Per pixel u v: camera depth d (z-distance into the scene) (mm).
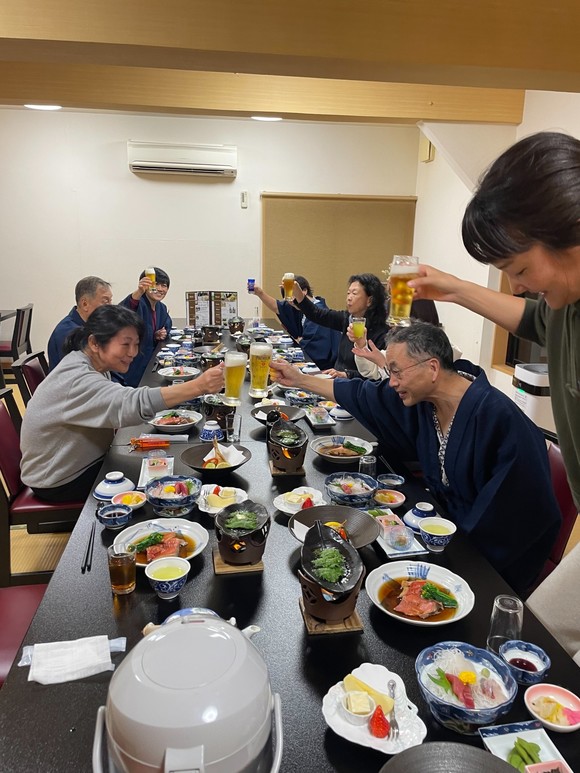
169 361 3613
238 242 6566
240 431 2303
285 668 1017
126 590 1211
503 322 1550
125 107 3617
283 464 1833
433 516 1559
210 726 627
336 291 6770
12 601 1586
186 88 3562
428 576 1294
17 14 1843
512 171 979
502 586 1280
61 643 1052
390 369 1722
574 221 951
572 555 1481
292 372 2105
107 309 2104
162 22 1890
